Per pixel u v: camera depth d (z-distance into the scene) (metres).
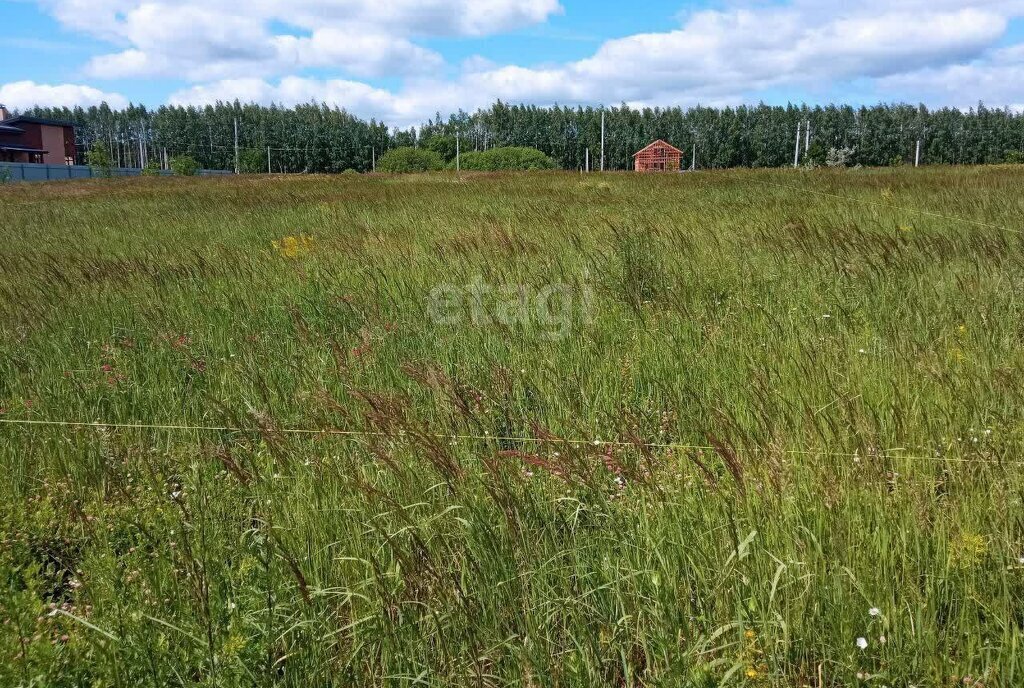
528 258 7.60
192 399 4.38
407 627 2.30
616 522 2.74
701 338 4.85
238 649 2.25
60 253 10.30
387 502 2.82
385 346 5.07
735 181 20.94
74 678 2.23
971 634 2.07
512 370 4.39
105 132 142.38
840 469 2.82
